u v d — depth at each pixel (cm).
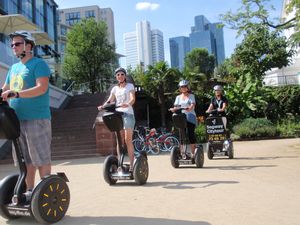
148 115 2522
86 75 3897
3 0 2814
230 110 2294
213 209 515
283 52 2439
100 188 703
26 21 2227
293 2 1323
